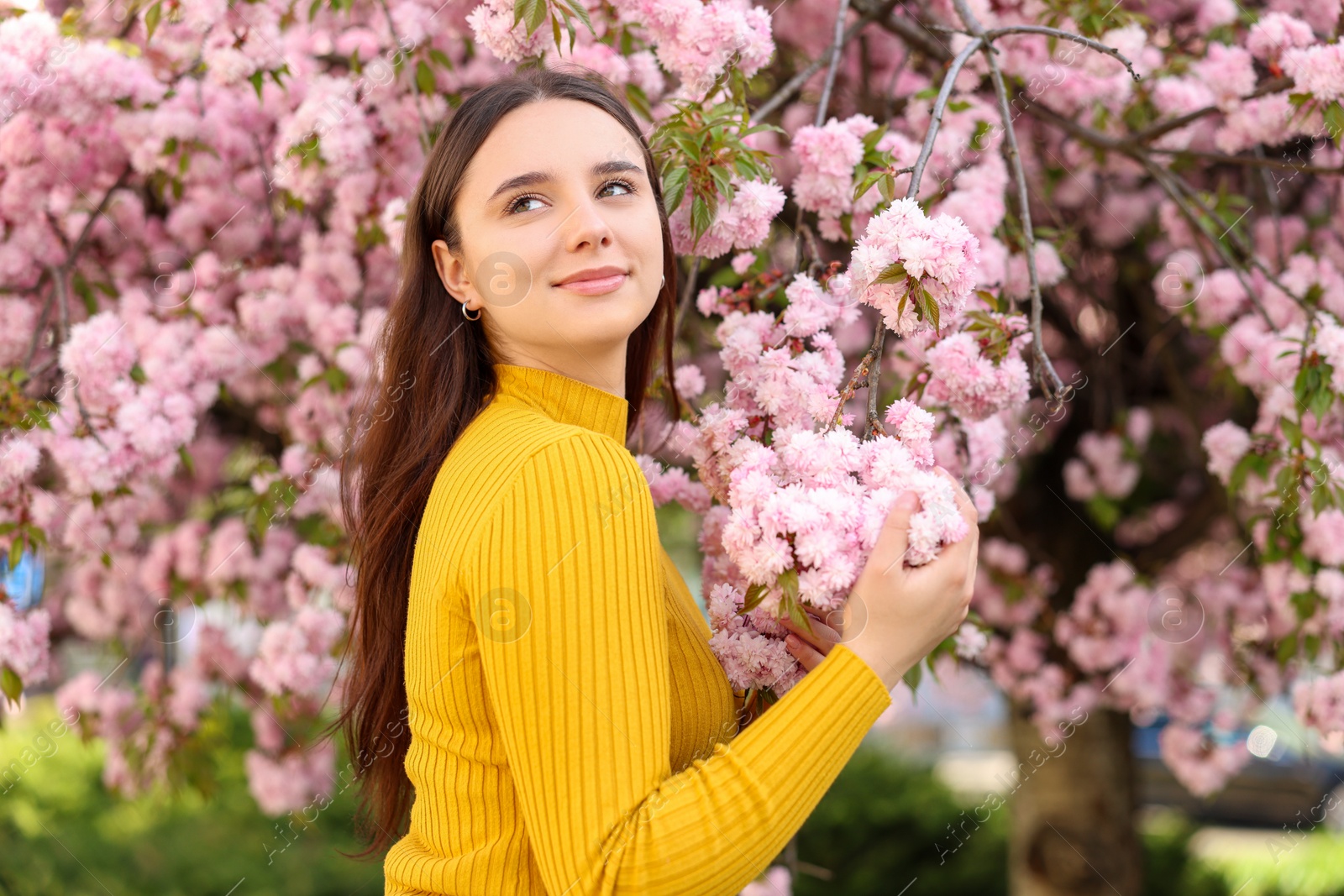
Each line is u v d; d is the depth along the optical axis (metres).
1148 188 2.89
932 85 2.00
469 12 2.09
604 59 1.66
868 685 0.85
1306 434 2.01
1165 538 3.33
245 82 2.14
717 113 1.32
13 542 1.96
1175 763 3.20
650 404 1.72
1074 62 2.07
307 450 2.39
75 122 2.17
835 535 0.93
